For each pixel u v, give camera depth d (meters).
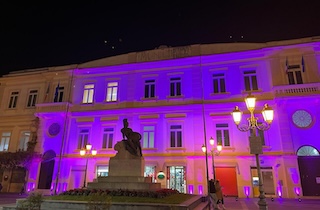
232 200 17.67
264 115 9.50
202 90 22.77
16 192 24.11
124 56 25.98
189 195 13.73
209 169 20.66
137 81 24.78
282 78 21.17
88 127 24.58
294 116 20.06
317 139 19.30
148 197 10.05
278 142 19.95
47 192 22.31
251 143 8.74
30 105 27.19
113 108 24.45
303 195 18.50
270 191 19.30
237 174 20.06
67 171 23.41
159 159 21.89
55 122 25.28
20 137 26.31
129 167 12.34
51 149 24.47
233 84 22.42
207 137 21.48
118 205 9.12
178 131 22.44
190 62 23.92
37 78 27.89
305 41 21.73
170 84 24.02
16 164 23.77
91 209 6.96
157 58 24.88
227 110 21.80
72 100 25.80
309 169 18.98
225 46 23.72
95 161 23.17
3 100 28.17
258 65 22.30
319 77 20.53
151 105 23.66
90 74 26.36
